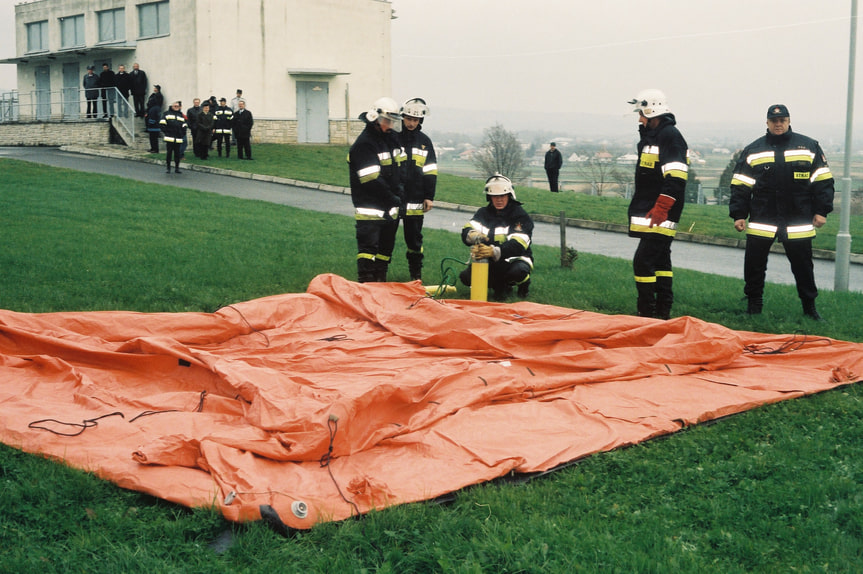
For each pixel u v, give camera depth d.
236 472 4.21
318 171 27.48
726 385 6.53
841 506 4.17
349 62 37.34
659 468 4.77
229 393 5.79
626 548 3.70
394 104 9.84
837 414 5.96
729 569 3.54
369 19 37.75
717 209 26.00
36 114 41.19
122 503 4.06
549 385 6.23
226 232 14.10
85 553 3.56
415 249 10.97
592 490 4.48
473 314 7.66
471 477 4.43
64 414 5.24
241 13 33.62
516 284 10.24
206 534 3.78
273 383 5.60
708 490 4.49
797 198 9.67
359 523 3.89
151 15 34.53
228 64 33.53
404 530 3.83
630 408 5.84
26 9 40.62
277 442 4.58
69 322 7.07
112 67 36.50
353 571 3.47
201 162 28.14
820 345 7.74
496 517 4.02
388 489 4.15
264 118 35.00
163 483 4.16
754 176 9.86
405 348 7.36
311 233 14.73
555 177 31.73
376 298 8.52
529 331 7.31
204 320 7.49
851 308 10.63
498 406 5.71
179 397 5.60
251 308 7.93
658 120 8.99
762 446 5.18
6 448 4.65
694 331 7.34
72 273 9.81
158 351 6.24
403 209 10.30
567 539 3.74
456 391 5.75
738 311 10.12
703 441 5.26
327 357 6.90
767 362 7.41
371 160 9.77
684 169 8.80
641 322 7.62
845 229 12.39
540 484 4.55
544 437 5.17
